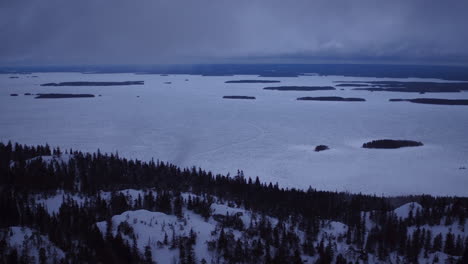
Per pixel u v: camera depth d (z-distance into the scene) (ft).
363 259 321.11
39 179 432.66
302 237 351.67
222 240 309.42
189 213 376.27
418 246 340.59
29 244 293.02
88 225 325.01
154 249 299.79
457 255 330.54
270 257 303.68
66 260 279.28
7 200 342.85
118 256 282.15
